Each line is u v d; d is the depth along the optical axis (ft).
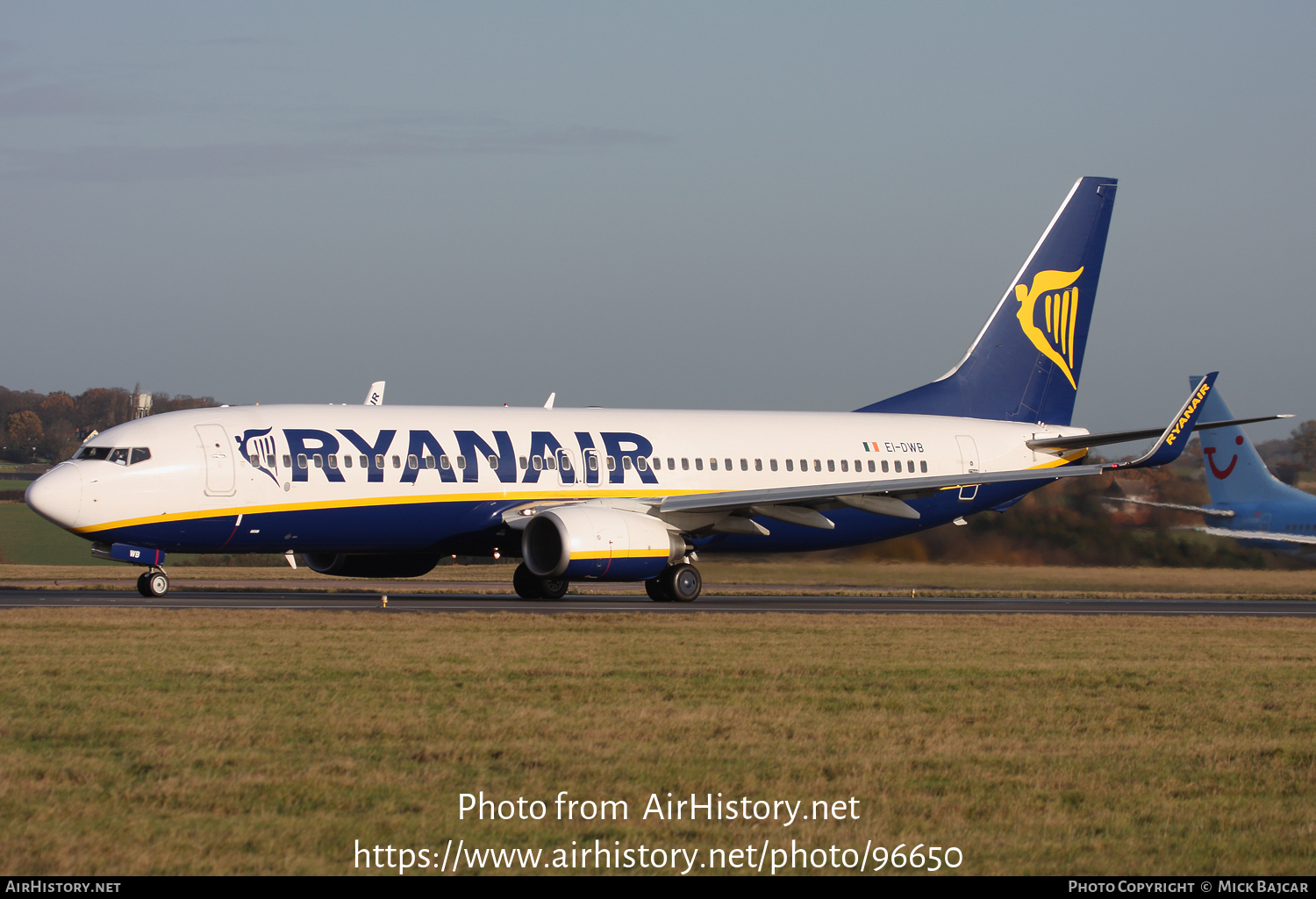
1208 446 579.48
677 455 441.68
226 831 117.60
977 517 585.63
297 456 385.09
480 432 414.00
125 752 148.15
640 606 389.19
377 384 462.19
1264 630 323.78
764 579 556.10
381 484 392.47
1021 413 519.60
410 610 337.11
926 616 348.38
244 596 400.88
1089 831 123.03
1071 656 254.27
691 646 255.29
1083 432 524.52
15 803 125.39
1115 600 476.95
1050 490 600.80
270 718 168.25
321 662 220.02
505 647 246.47
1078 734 170.19
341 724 164.55
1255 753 159.63
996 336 517.14
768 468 457.27
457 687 196.24
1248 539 570.87
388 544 400.88
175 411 388.57
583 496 421.18
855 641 272.31
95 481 361.71
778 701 190.29
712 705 184.65
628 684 202.49
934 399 506.89
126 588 433.48
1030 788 139.03
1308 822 127.24
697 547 458.91
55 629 264.52
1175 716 185.16
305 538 388.78
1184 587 533.55
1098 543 570.87
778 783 138.10
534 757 148.25
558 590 430.61
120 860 108.78
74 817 121.19
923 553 571.69
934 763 150.00
